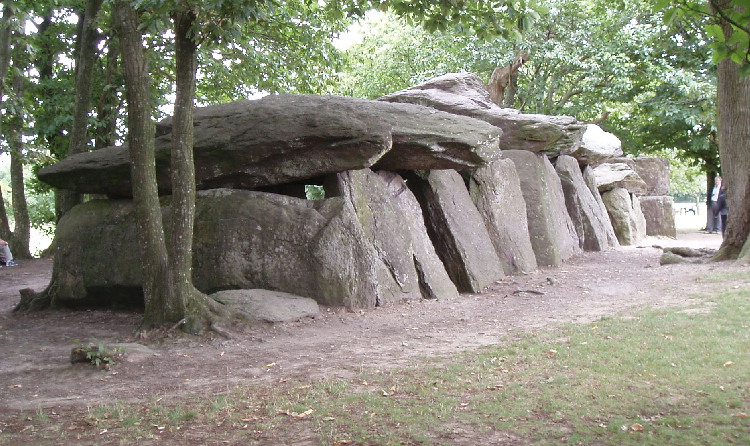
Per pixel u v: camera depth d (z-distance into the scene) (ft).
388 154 40.01
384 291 37.42
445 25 31.40
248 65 59.57
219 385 22.16
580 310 33.24
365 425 17.29
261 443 16.40
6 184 152.15
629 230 72.74
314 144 36.81
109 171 40.55
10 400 21.39
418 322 32.58
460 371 22.15
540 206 53.47
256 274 36.24
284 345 28.14
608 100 89.25
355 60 98.89
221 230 37.01
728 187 45.19
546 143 55.93
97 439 17.16
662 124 88.89
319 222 36.35
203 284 36.68
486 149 41.57
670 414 17.40
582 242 62.49
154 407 19.62
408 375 22.08
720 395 18.47
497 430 16.70
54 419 19.06
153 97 58.75
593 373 21.09
